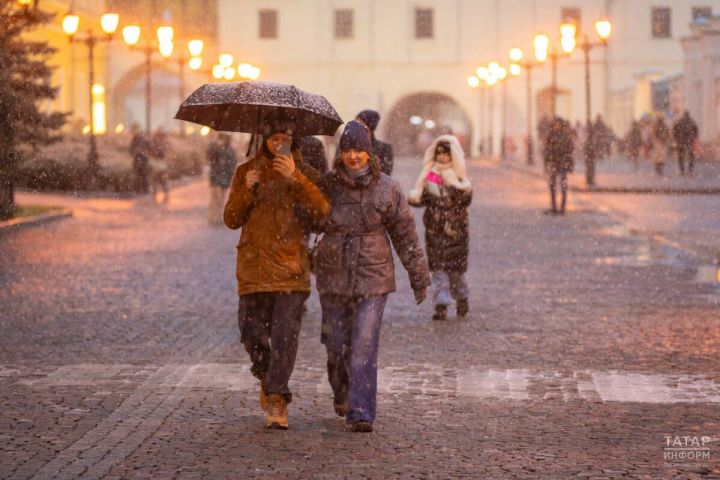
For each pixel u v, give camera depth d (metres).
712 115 133.12
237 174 20.17
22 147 93.12
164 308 35.56
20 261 49.00
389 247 20.41
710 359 26.94
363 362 19.95
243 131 21.36
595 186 95.62
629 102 180.50
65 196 91.12
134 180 94.94
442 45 199.12
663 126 119.25
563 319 33.28
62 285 41.06
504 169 140.88
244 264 20.09
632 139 130.00
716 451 18.64
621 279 42.62
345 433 19.89
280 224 19.95
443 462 17.98
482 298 37.72
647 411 21.59
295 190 19.59
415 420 20.91
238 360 26.78
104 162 96.38
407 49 199.12
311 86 198.62
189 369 25.62
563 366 26.12
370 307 20.09
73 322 32.75
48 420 20.75
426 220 33.19
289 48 198.00
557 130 75.00
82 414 21.25
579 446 18.98
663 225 64.69
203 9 193.88
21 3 67.88
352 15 198.62
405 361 26.77
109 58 179.00
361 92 199.50
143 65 180.50
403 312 34.62
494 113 199.00
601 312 34.59
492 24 198.62
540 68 198.00
